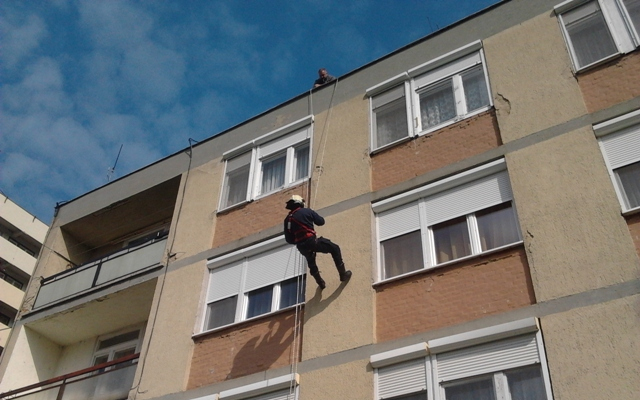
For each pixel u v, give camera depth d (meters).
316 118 13.46
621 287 7.81
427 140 11.40
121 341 14.60
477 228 9.79
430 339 8.80
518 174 9.71
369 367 9.05
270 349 10.36
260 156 13.91
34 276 16.09
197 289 12.17
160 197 15.76
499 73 11.29
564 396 7.34
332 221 11.27
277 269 11.55
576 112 9.86
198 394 10.51
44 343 15.17
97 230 17.11
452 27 12.76
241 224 12.80
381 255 10.48
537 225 8.98
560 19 11.34
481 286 8.95
